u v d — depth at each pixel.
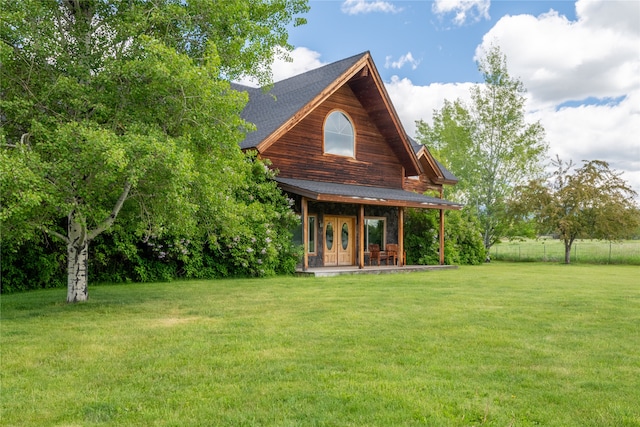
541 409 3.97
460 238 25.22
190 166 8.30
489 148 33.44
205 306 9.22
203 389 4.43
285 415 3.81
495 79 33.12
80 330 7.01
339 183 19.62
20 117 8.59
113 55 9.28
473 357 5.48
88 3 9.62
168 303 9.59
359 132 20.48
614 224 26.98
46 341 6.31
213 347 5.94
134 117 8.84
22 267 12.33
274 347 5.94
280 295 10.78
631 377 4.83
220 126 9.35
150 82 8.88
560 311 8.59
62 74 8.80
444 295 10.73
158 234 9.97
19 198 6.79
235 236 13.17
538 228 29.62
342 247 19.91
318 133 19.00
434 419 3.72
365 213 21.00
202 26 9.94
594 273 18.83
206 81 8.75
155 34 9.59
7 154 7.36
